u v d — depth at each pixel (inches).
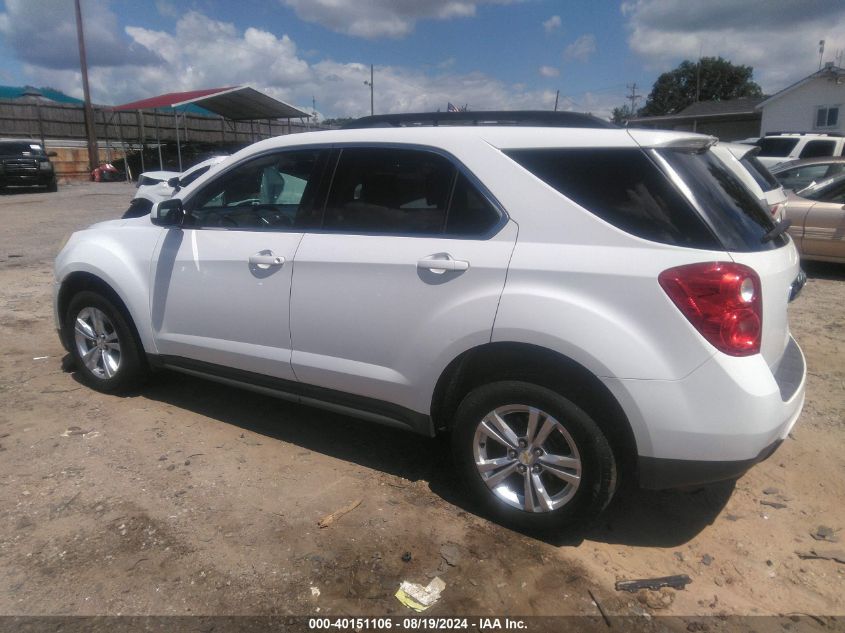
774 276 110.2
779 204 293.1
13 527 120.0
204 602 103.2
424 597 105.6
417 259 123.1
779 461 151.5
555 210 113.7
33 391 182.9
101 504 128.1
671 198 107.6
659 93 2834.6
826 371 206.4
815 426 167.8
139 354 174.7
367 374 132.0
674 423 104.3
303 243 138.7
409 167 129.1
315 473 143.3
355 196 135.3
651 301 104.3
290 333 141.3
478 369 125.5
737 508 133.6
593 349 106.3
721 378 102.1
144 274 164.6
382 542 119.1
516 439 119.0
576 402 112.0
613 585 110.2
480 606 104.4
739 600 107.5
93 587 105.5
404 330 125.6
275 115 1170.6
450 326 119.3
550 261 111.3
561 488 121.6
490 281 115.8
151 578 108.0
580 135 115.6
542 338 110.0
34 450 148.6
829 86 1147.9
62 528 120.2
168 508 127.5
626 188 110.5
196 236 156.7
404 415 131.3
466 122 139.9
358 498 133.4
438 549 117.6
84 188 979.3
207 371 160.1
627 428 109.0
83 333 181.6
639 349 104.7
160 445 153.1
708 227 105.7
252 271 145.1
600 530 125.4
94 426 161.8
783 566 116.0
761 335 106.3
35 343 225.9
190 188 160.2
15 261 382.0
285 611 102.0
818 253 350.3
